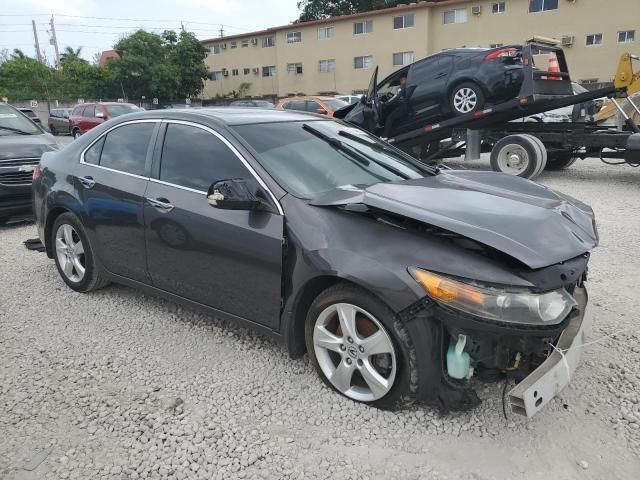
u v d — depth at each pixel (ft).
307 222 9.51
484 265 8.06
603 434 8.79
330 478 7.95
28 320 13.41
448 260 8.22
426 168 12.95
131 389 10.32
